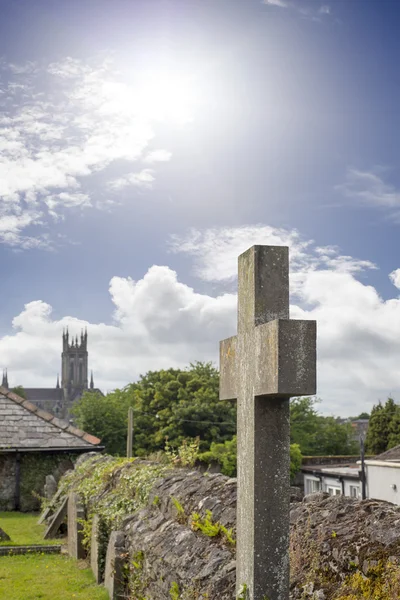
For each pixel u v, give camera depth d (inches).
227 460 1363.2
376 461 998.4
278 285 174.6
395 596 154.2
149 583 277.0
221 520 252.5
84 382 7308.1
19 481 773.9
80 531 429.7
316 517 204.4
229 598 194.4
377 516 185.9
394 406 2011.6
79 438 804.0
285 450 169.8
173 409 1679.4
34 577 379.2
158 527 304.8
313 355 159.0
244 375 176.7
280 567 166.6
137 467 418.0
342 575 175.8
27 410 818.2
